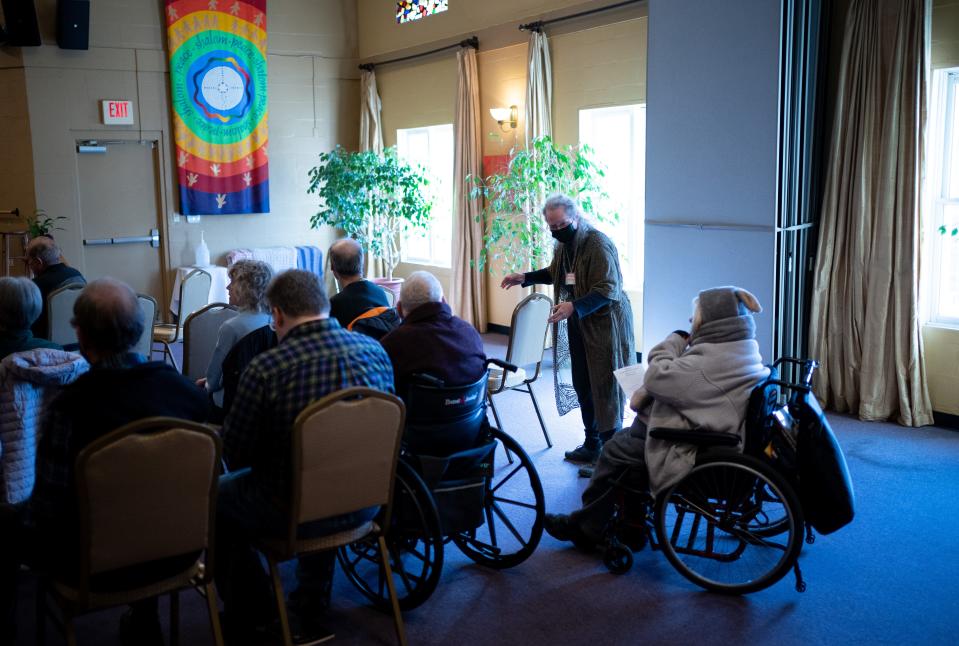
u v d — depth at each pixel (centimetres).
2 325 298
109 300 214
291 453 226
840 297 488
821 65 481
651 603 287
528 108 695
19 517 244
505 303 773
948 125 460
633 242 670
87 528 197
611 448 317
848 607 281
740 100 430
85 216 827
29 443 284
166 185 862
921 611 278
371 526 255
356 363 242
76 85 802
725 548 324
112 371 212
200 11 845
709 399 289
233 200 891
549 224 411
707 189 452
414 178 804
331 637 267
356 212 808
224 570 259
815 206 493
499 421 469
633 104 625
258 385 230
